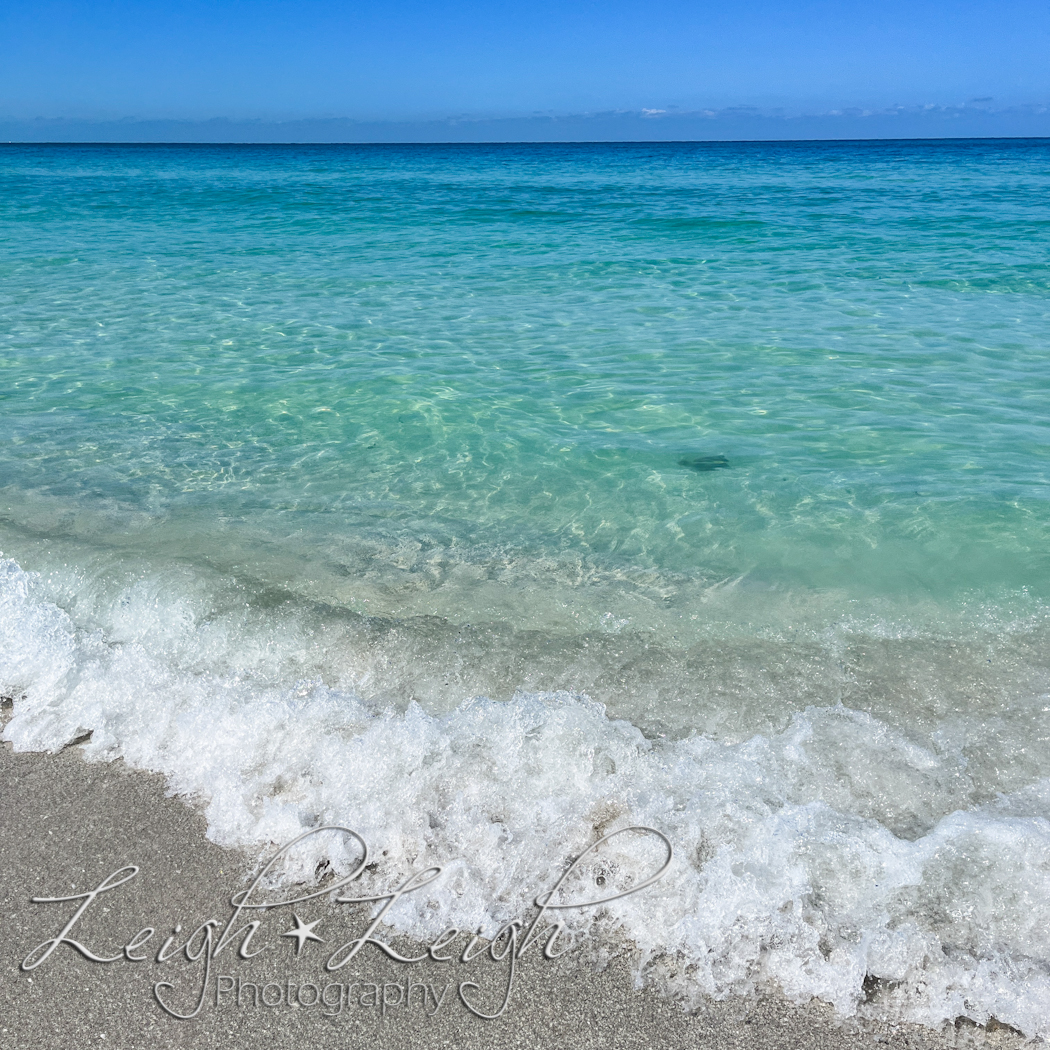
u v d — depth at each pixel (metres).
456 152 103.25
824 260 13.35
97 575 3.92
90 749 2.91
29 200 24.05
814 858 2.36
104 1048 1.94
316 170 45.44
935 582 3.89
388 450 5.64
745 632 3.51
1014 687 3.11
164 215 20.58
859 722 2.90
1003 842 2.37
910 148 93.44
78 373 7.34
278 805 2.61
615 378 7.23
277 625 3.54
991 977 2.06
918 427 5.96
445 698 3.09
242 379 7.20
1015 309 9.62
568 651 3.37
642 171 43.34
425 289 11.34
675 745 2.81
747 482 5.08
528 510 4.74
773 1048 1.94
